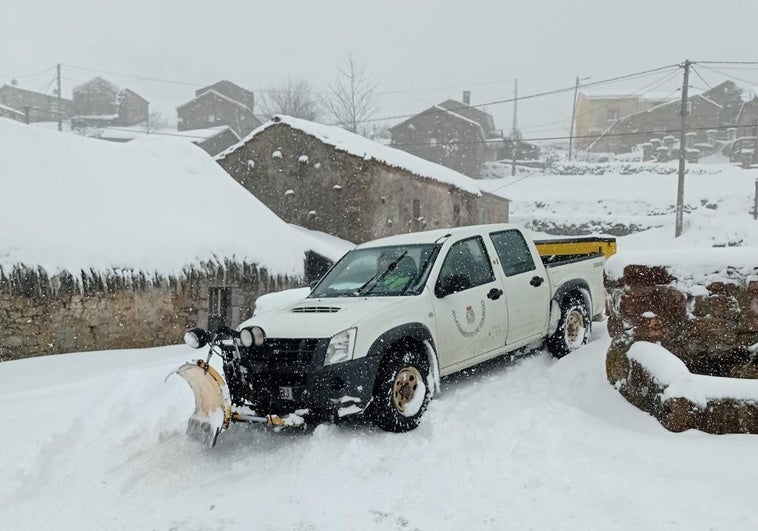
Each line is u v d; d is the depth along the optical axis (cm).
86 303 1138
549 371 704
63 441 546
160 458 517
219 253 1369
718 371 576
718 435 477
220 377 527
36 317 1079
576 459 456
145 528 396
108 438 561
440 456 488
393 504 411
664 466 431
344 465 481
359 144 2639
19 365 950
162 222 1359
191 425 534
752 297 563
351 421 589
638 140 6381
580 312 798
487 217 3675
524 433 516
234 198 1661
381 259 691
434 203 2959
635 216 4334
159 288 1247
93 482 472
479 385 686
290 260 1554
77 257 1138
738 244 3238
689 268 576
